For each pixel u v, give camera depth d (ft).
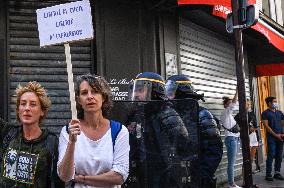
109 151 8.60
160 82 11.94
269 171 30.40
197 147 10.35
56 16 9.38
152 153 10.73
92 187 8.41
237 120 25.89
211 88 29.09
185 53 25.85
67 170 8.13
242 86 16.28
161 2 21.75
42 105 9.49
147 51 22.30
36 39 20.62
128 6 22.08
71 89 8.48
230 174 25.44
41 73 20.51
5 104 19.63
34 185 8.92
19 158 9.07
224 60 31.50
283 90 52.70
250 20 16.30
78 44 21.15
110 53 21.39
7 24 20.17
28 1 20.70
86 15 9.18
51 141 9.22
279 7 48.60
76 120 8.10
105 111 9.21
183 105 10.61
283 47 31.01
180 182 10.43
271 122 30.53
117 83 21.31
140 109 10.96
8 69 19.92
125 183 10.73
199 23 27.68
